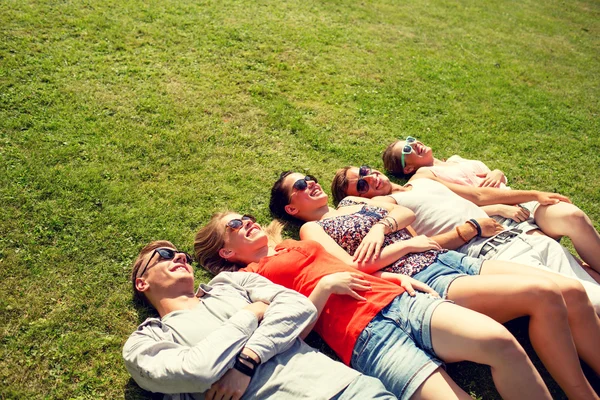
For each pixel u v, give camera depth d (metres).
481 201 4.20
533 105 6.86
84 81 5.55
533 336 2.98
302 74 6.60
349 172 4.41
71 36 6.29
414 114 6.16
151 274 3.23
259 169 4.89
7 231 3.79
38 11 6.60
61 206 4.07
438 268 3.37
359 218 3.73
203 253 3.77
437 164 4.95
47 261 3.64
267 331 2.77
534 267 3.31
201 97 5.71
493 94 6.99
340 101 6.16
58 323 3.28
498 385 2.73
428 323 2.86
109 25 6.68
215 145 5.08
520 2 12.48
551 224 3.85
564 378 2.91
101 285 3.57
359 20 8.80
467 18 10.29
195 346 2.65
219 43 6.86
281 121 5.57
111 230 3.96
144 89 5.64
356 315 3.02
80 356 3.13
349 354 2.99
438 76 7.22
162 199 4.34
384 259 3.40
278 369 2.72
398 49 7.95
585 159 5.72
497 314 3.09
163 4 7.60
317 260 3.32
